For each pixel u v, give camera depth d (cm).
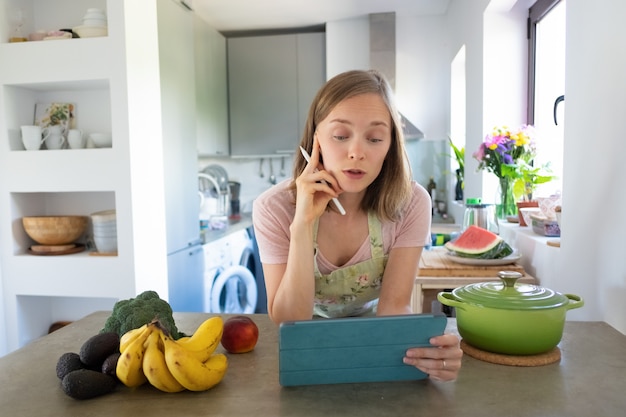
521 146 233
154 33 247
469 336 97
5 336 236
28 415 73
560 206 167
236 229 375
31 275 231
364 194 118
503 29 257
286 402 77
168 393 80
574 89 139
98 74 219
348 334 81
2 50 225
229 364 92
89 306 254
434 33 405
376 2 371
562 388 81
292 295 106
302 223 102
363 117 95
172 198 272
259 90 436
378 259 122
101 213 235
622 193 111
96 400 78
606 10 119
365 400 77
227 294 361
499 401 76
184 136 292
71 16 240
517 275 97
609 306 118
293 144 434
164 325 86
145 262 235
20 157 228
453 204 378
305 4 372
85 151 223
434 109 409
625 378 84
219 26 424
